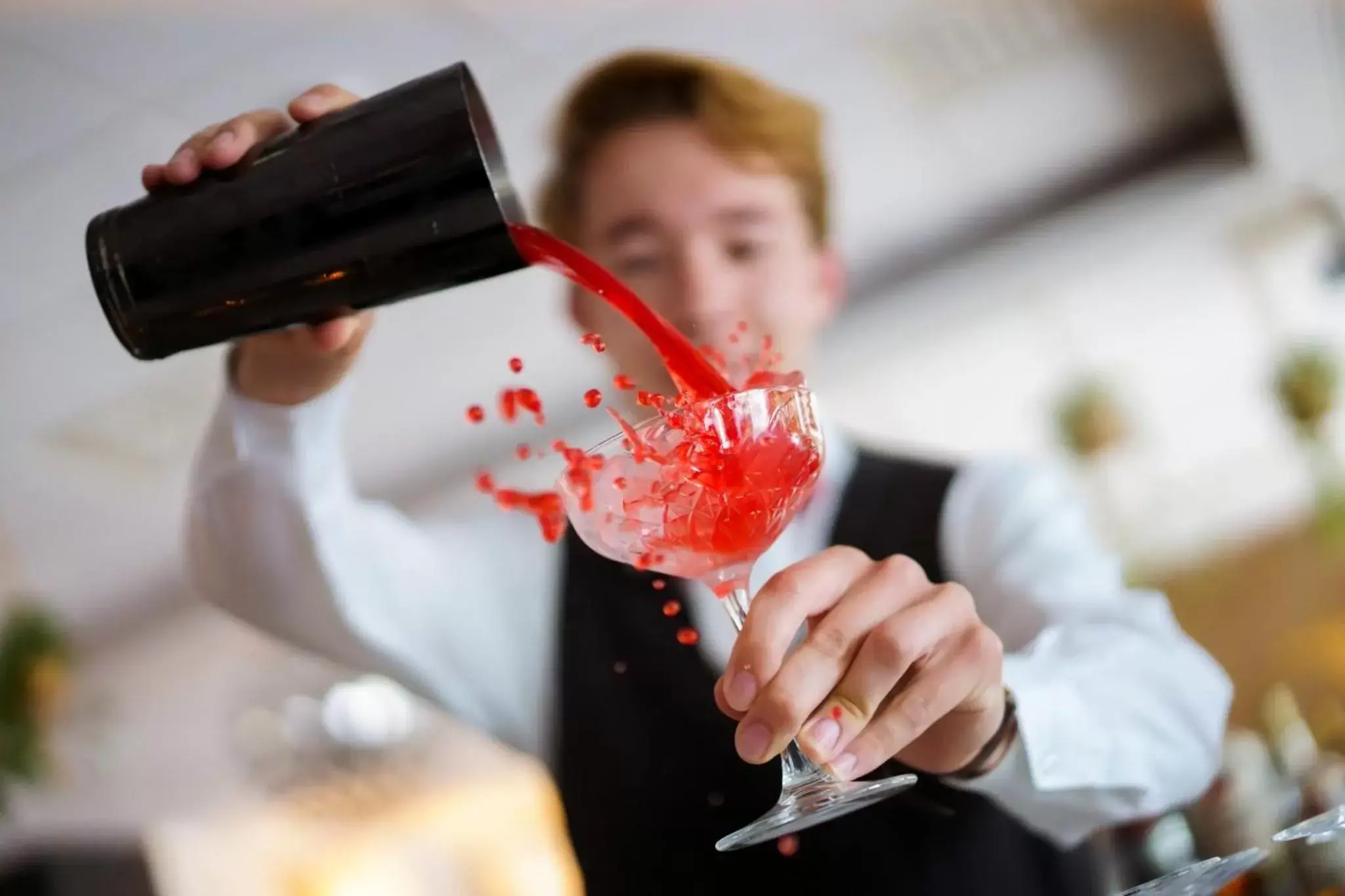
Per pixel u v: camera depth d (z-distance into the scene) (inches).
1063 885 54.3
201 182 37.0
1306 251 252.1
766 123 65.0
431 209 35.1
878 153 193.3
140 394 187.5
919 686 34.8
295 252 35.9
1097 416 261.6
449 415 239.6
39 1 108.8
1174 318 267.0
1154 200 222.5
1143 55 181.0
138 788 273.3
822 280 71.1
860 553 37.7
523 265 37.4
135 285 37.0
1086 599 53.7
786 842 53.5
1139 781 43.9
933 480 61.4
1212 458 272.5
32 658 233.0
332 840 275.3
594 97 66.2
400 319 189.5
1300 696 218.7
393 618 56.7
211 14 117.0
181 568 260.2
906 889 51.7
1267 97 187.0
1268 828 66.5
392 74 137.4
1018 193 222.7
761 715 32.7
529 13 133.3
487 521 66.4
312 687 250.5
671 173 64.0
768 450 36.4
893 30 155.7
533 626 62.9
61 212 140.2
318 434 50.5
